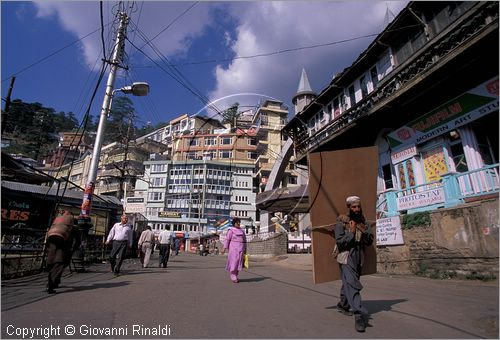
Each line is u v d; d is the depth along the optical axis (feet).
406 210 34.19
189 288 22.26
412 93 36.68
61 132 254.47
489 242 24.08
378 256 35.35
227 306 16.10
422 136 39.19
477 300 17.58
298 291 21.61
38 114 246.47
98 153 38.27
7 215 44.27
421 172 39.70
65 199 50.98
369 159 14.89
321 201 14.14
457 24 31.45
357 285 12.49
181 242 175.52
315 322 12.95
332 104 61.46
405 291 21.38
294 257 59.93
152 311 14.70
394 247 33.30
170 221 180.75
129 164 192.44
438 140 37.47
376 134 48.62
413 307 15.93
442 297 18.75
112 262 31.35
